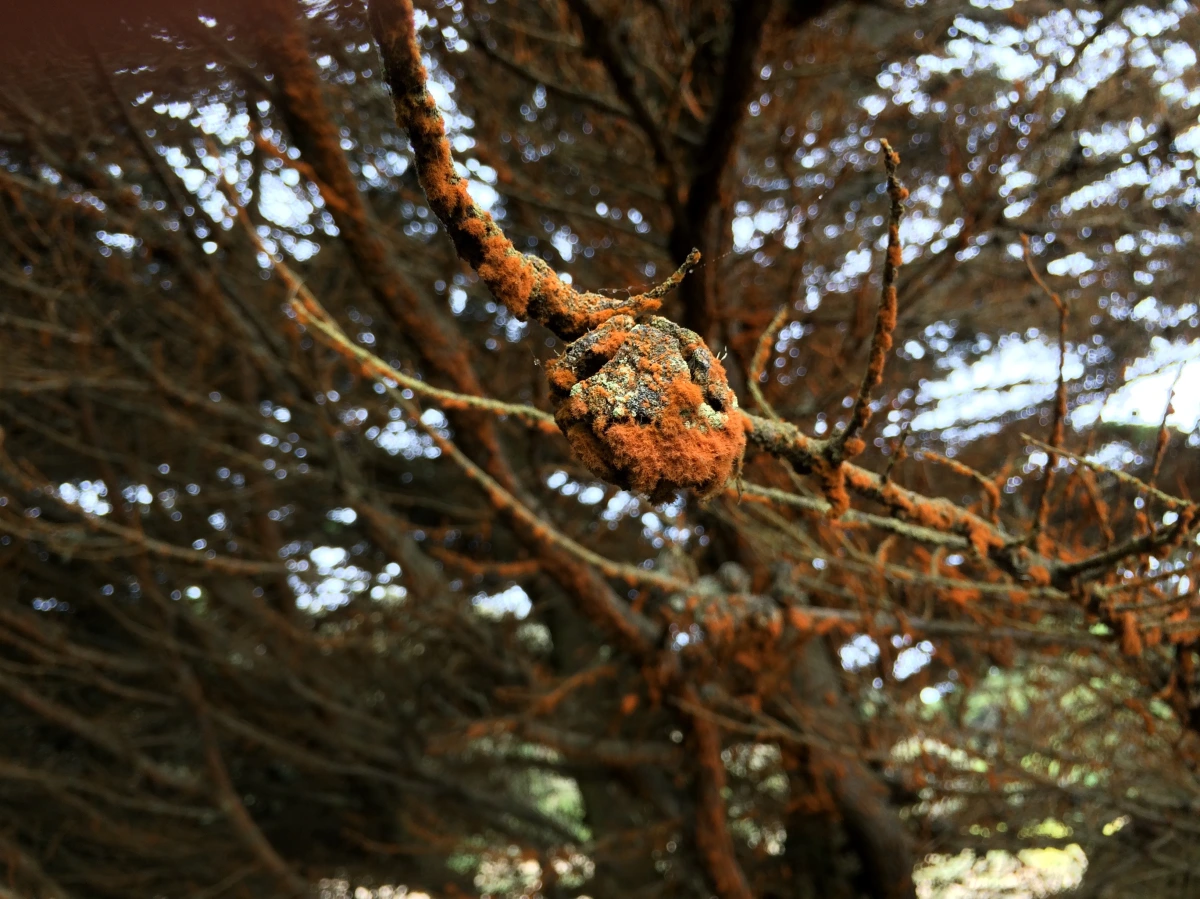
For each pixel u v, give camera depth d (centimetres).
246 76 298
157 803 879
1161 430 259
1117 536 471
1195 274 606
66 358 612
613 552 698
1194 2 523
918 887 729
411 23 118
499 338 680
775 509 449
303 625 855
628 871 916
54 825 974
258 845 892
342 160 359
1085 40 459
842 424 514
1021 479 557
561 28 479
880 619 431
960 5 549
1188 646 351
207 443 612
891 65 619
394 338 664
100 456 705
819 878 724
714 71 508
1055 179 499
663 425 128
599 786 978
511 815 1003
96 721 879
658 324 136
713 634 432
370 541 877
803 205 528
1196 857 586
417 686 895
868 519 256
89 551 616
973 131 638
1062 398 255
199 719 886
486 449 457
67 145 418
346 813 1051
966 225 498
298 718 923
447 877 1039
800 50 555
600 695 909
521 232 554
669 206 470
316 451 606
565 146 574
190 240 429
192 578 824
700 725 596
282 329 598
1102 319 661
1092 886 592
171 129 402
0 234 573
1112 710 454
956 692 589
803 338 616
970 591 350
